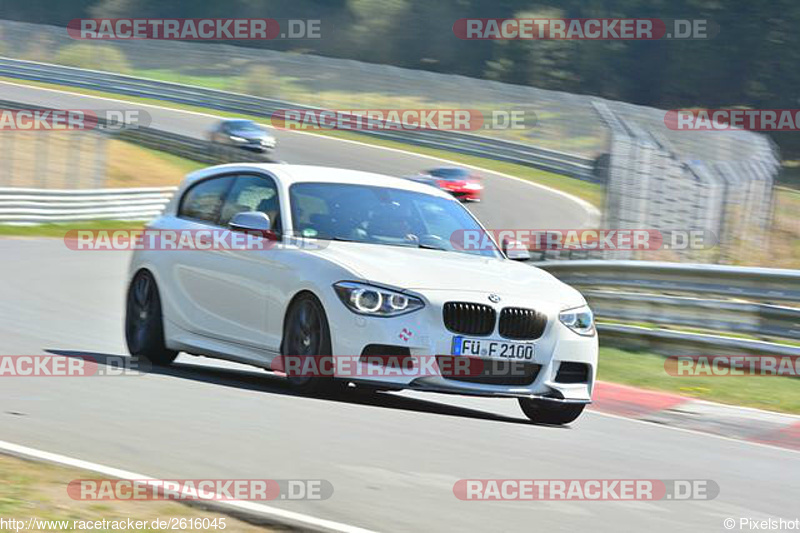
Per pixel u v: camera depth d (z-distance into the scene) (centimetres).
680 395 3853
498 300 2545
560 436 2488
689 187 8888
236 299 2794
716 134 11238
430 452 2038
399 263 2603
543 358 2581
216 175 3077
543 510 1688
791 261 9775
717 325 4762
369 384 2478
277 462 1822
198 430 2033
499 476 1898
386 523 1510
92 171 12950
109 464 1714
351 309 2491
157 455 1802
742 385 4050
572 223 13550
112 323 4253
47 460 1683
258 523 1431
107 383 2541
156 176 13762
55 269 6719
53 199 10450
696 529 1670
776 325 4544
